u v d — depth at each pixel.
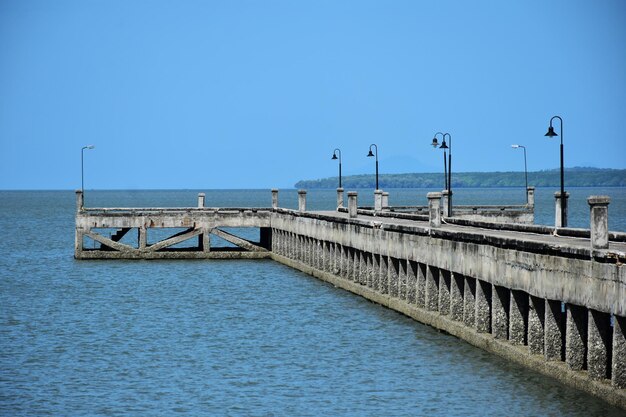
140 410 51.50
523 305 56.62
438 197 71.25
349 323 75.94
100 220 127.94
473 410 49.69
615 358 44.75
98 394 54.91
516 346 56.69
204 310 85.69
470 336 62.59
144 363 62.88
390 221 90.31
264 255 130.38
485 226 76.69
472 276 62.22
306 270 110.62
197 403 52.81
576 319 48.97
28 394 55.00
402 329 71.62
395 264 80.56
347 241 92.94
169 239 129.25
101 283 105.88
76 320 80.81
